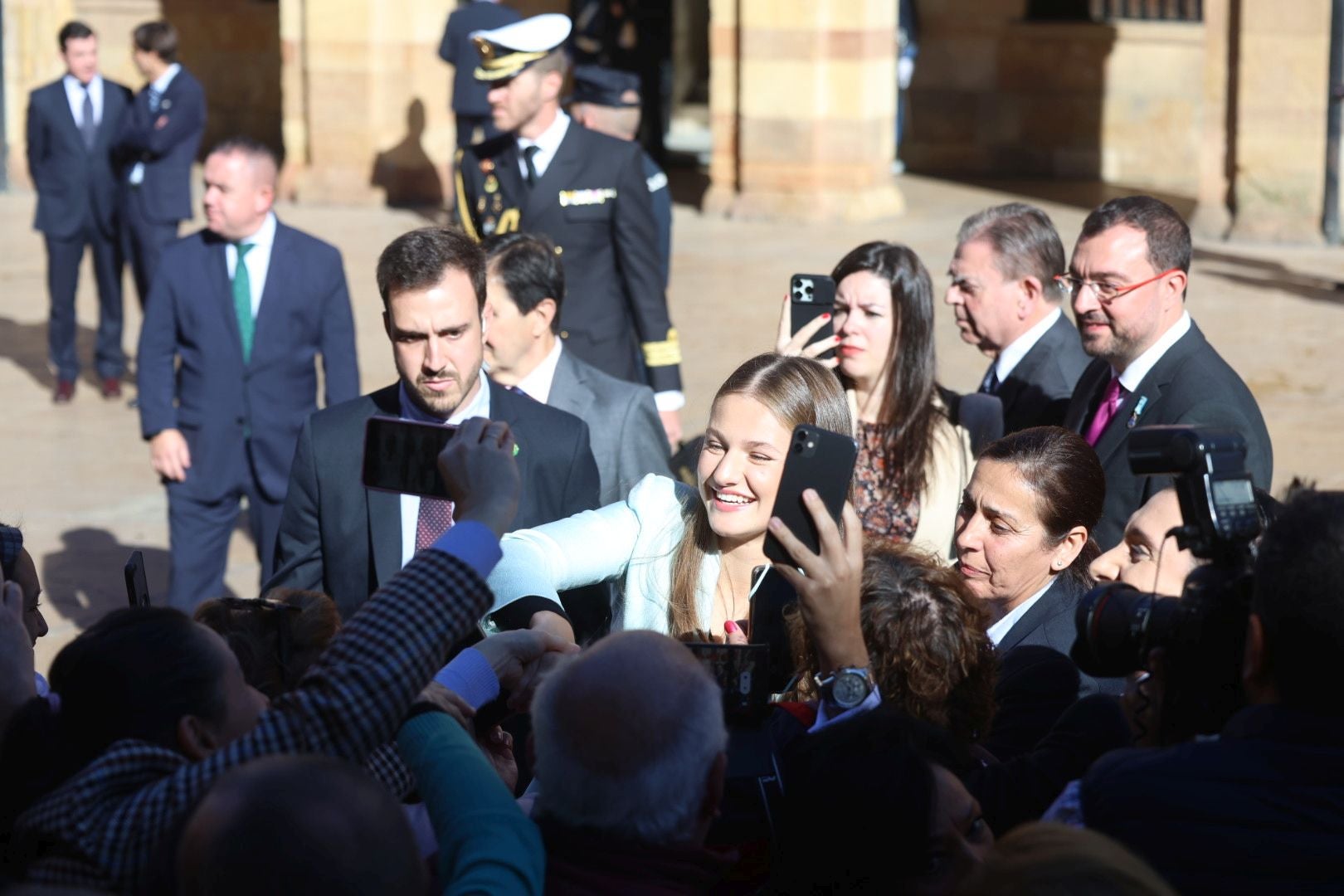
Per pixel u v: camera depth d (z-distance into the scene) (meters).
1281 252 13.56
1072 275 4.21
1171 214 4.13
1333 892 2.08
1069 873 1.71
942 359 10.34
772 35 15.03
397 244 3.63
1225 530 2.30
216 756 2.08
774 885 2.30
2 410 9.73
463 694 2.55
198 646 2.27
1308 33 13.55
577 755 2.10
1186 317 4.23
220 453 5.76
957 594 2.65
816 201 15.16
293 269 5.74
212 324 5.71
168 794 2.06
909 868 2.19
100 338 10.07
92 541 7.43
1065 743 2.59
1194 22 17.45
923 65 18.41
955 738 2.57
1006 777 2.57
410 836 1.84
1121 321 4.13
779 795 2.29
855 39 14.98
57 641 6.23
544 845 2.15
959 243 4.84
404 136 16.38
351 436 3.85
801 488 2.49
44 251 14.41
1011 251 4.71
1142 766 2.19
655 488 3.44
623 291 6.42
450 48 12.48
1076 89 17.88
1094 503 3.27
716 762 2.14
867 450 4.34
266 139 19.70
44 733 2.33
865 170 15.30
